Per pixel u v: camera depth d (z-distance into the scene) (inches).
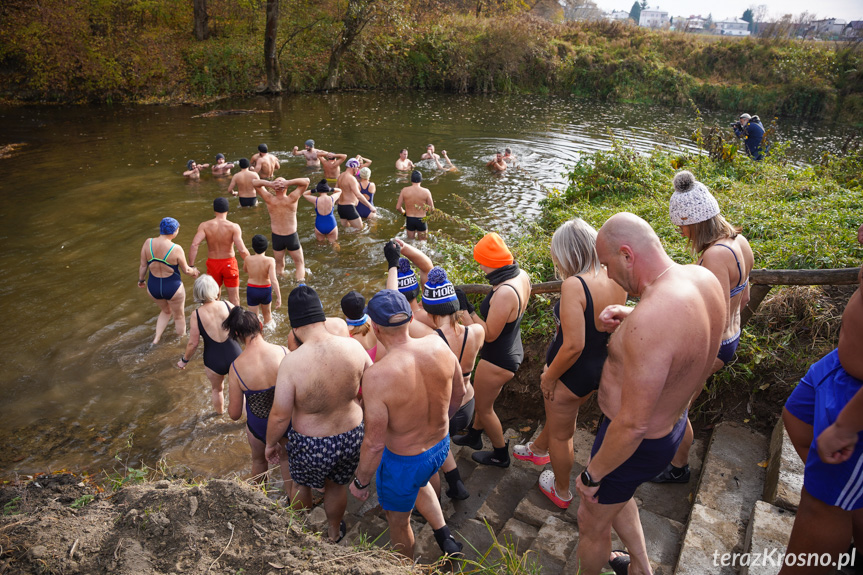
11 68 909.8
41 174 529.0
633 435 83.8
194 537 111.0
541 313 216.2
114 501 127.0
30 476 185.0
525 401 201.5
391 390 113.8
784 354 167.6
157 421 216.8
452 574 115.2
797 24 1309.1
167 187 497.7
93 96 926.4
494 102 1101.7
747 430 154.3
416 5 1294.3
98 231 399.9
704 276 86.0
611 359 97.7
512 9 1489.9
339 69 1135.6
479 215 439.2
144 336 276.7
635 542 106.0
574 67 1264.8
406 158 567.5
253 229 409.7
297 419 140.3
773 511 114.7
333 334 151.7
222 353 212.4
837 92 1093.8
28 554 106.3
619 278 89.5
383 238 402.0
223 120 801.6
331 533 150.5
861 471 79.9
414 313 161.2
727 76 1219.9
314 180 529.3
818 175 399.5
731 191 331.3
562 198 425.7
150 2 1037.2
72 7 949.8
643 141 749.9
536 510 147.1
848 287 185.0
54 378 241.1
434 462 123.4
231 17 1129.4
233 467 193.5
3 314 290.4
